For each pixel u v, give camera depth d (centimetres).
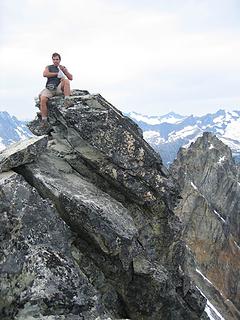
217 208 7988
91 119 2330
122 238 1978
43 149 2194
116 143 2333
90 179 2369
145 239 2420
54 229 1841
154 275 2183
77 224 1986
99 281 2095
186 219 7169
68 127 2408
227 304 5234
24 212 1791
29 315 1548
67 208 1970
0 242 1712
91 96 2520
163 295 2233
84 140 2366
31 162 2139
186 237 6994
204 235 7025
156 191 2392
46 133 2577
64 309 1588
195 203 7275
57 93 2548
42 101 2505
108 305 2128
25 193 1848
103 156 2325
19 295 1591
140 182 2364
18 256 1681
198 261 6744
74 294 1627
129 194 2372
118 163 2319
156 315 2266
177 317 2372
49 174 2141
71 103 2434
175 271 2566
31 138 2241
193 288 2667
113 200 2233
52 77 2534
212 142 9325
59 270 1669
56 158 2358
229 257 6988
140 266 2186
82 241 2062
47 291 1582
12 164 2014
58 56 2516
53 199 2006
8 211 1762
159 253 2494
